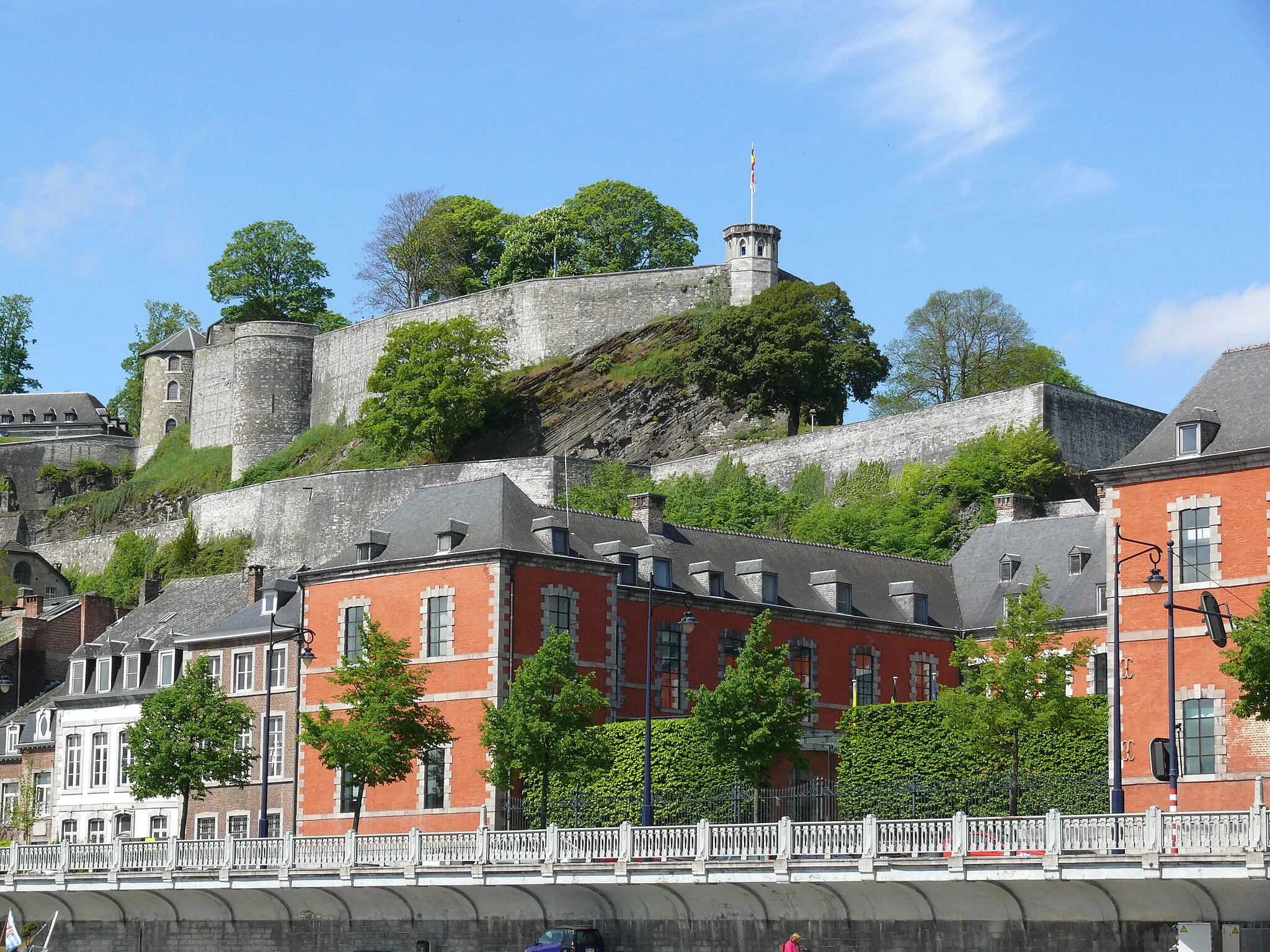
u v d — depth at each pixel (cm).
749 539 6706
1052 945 3669
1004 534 6956
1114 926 3600
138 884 5012
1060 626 6169
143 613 7431
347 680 5441
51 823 7044
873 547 7794
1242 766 4478
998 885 3703
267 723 5409
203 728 5947
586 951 4134
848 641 6519
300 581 6181
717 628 6269
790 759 5300
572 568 5891
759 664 5266
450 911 4566
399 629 5891
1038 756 4984
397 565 5922
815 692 5984
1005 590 6725
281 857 4756
